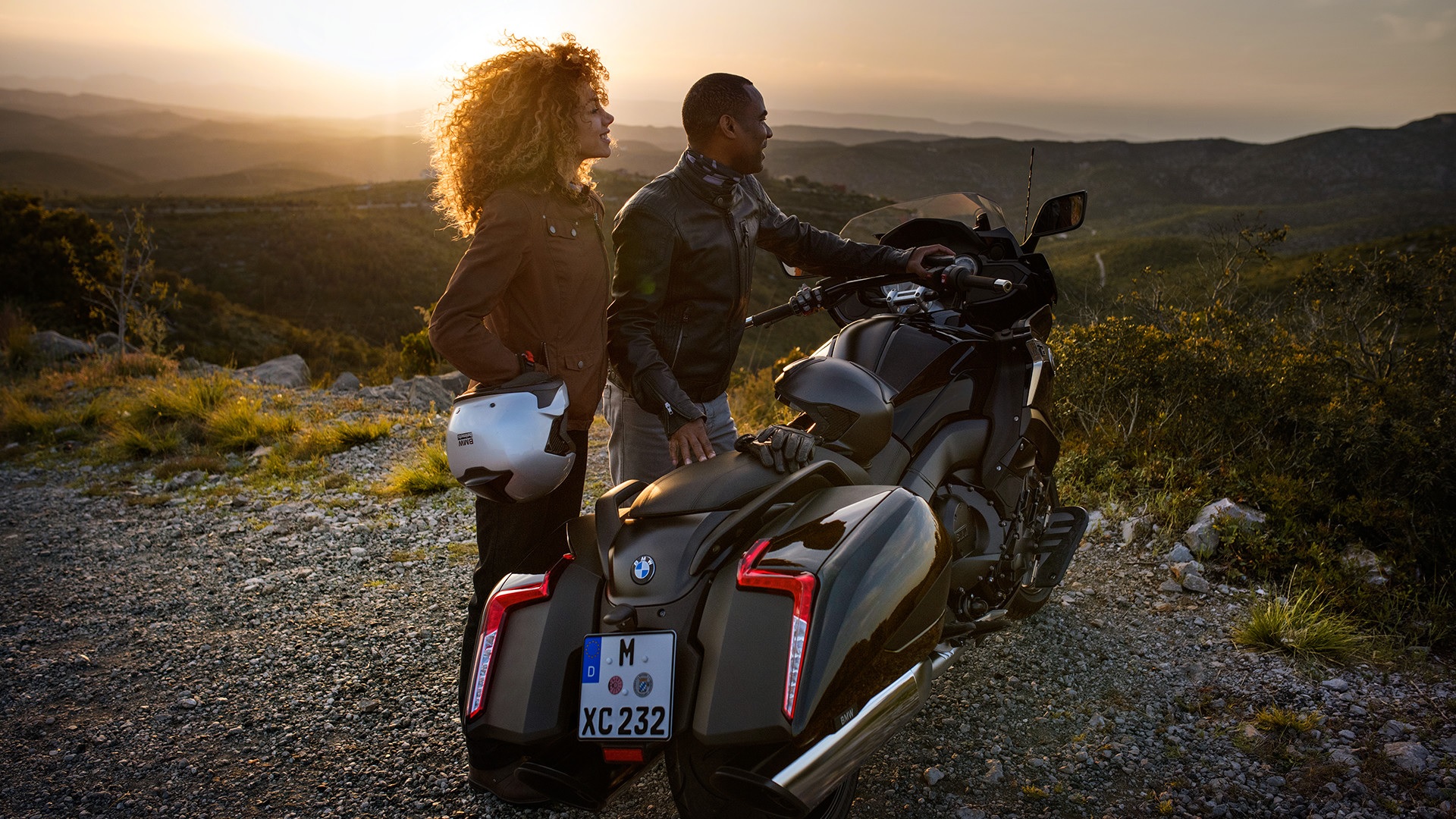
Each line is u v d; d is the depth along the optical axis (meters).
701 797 1.95
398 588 4.59
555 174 2.35
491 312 2.38
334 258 108.81
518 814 2.67
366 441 8.14
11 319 15.05
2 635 4.27
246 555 5.29
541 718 1.90
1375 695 3.10
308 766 3.00
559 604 2.04
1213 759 2.76
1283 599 3.62
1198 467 5.17
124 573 5.10
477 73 2.39
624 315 2.63
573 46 2.38
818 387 2.46
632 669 1.88
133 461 8.09
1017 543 3.17
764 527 2.08
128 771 3.02
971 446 2.97
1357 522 4.37
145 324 15.09
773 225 3.20
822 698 1.75
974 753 2.84
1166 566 4.22
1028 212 3.25
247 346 44.25
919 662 2.10
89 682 3.73
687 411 2.48
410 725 3.22
